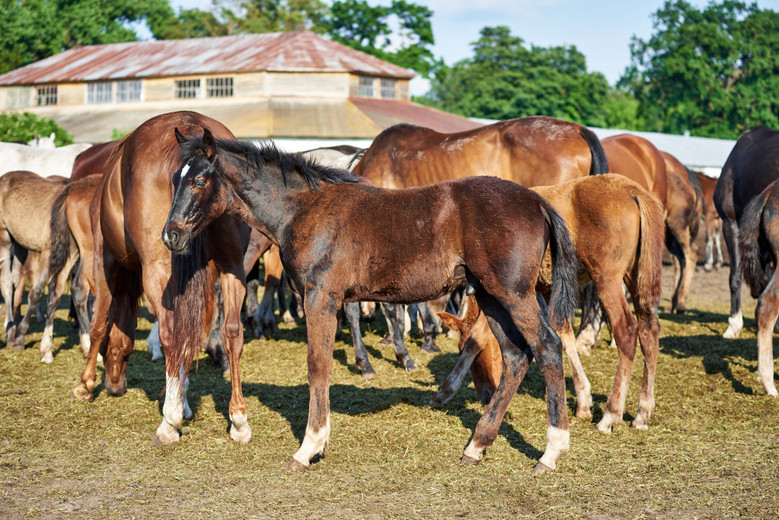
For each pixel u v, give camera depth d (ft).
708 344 28.22
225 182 16.16
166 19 201.26
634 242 17.89
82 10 164.86
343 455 16.47
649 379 18.24
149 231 16.94
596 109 179.42
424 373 24.58
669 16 195.62
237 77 109.50
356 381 23.57
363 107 105.91
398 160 26.61
